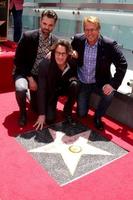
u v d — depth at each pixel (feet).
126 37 13.69
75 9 12.46
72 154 6.94
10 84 10.69
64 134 7.79
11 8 13.05
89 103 9.26
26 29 17.10
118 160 6.81
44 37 8.07
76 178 6.12
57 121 8.44
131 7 10.12
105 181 6.08
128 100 8.20
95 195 5.68
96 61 7.89
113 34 14.07
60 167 6.45
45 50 8.21
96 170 6.41
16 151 6.89
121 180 6.14
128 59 11.79
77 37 8.02
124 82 9.32
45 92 7.73
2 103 9.48
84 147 7.26
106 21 10.78
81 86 8.44
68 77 7.95
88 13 11.46
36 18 15.84
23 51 8.13
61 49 7.09
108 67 8.05
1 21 12.72
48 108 8.16
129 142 7.60
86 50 7.91
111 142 7.55
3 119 8.39
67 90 8.15
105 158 6.86
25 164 6.46
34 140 7.41
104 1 13.00
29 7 14.75
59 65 7.50
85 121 8.57
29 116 8.64
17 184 5.85
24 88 7.77
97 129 8.16
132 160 6.84
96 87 8.35
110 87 7.75
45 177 6.10
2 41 12.95
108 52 7.75
